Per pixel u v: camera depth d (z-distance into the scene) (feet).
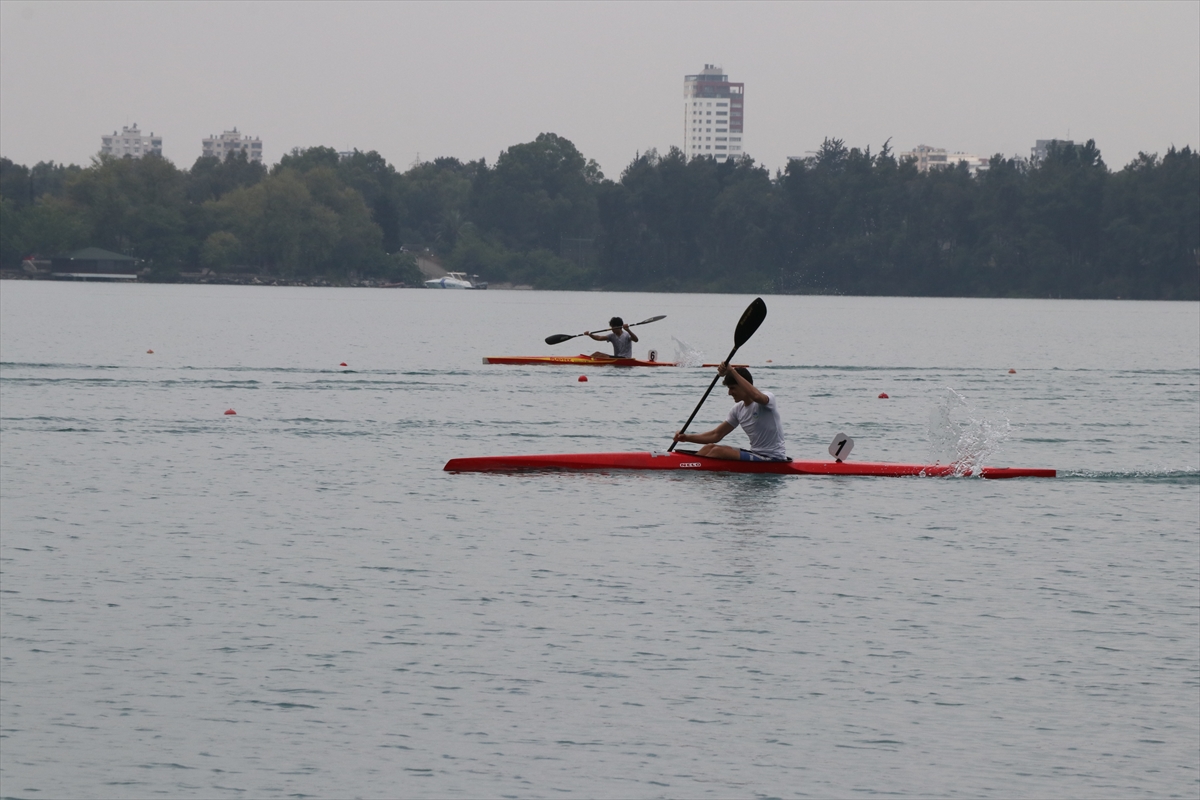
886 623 169.78
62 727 133.69
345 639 159.94
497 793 121.19
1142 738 134.92
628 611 173.17
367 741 131.23
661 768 126.52
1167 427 380.99
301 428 348.18
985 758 130.00
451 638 160.86
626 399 443.73
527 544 210.38
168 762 126.52
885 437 352.49
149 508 234.79
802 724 137.08
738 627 167.02
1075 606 178.70
